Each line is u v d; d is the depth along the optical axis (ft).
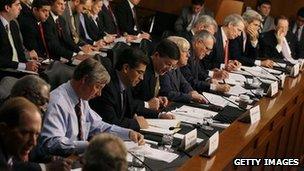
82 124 11.39
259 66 22.67
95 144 6.57
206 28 19.76
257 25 23.63
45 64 18.20
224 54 21.22
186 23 30.42
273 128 14.84
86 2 24.45
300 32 27.99
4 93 10.66
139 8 34.22
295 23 28.14
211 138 11.03
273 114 14.69
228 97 16.67
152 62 14.92
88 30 25.09
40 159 10.57
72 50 22.56
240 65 21.50
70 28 23.45
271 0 33.12
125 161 6.61
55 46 20.86
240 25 21.17
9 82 10.92
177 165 10.62
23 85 9.50
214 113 14.58
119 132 11.75
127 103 13.23
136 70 12.67
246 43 23.71
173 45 14.76
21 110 7.68
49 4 20.40
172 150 11.35
